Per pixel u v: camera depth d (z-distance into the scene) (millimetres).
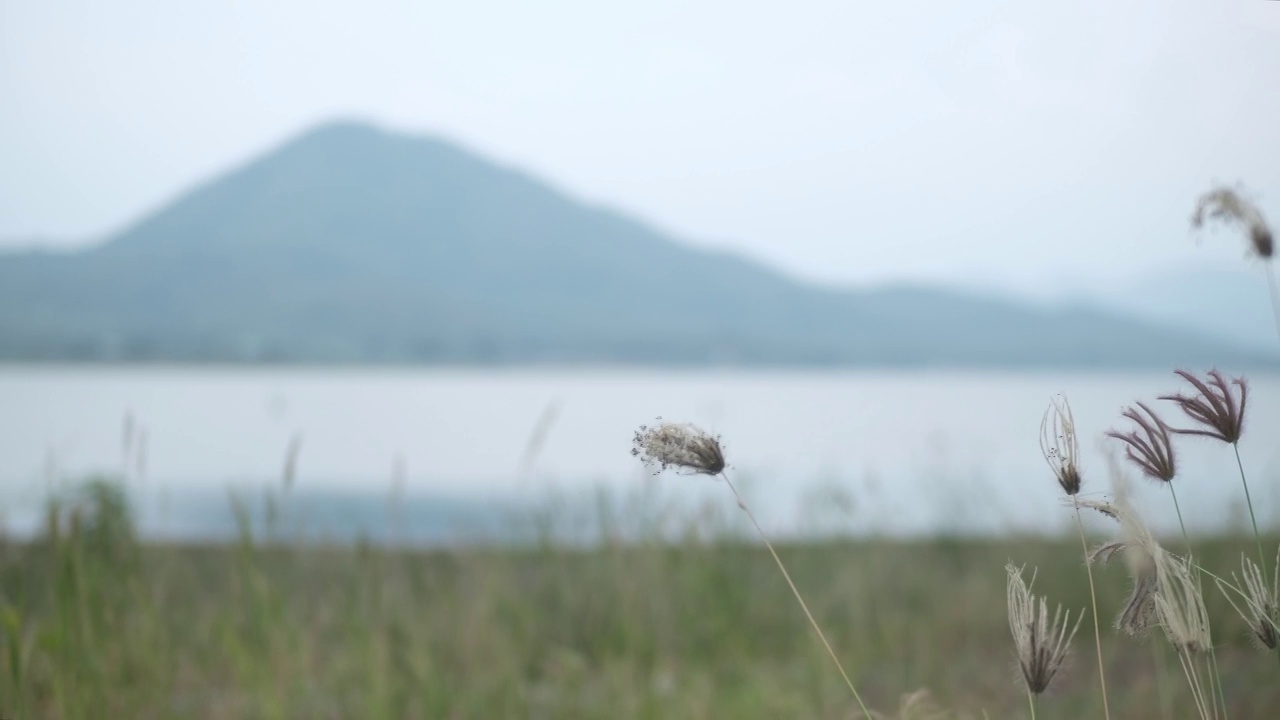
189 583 4840
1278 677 3988
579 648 4918
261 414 36812
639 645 4730
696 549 5422
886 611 5586
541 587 5246
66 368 140500
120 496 4027
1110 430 1845
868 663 4926
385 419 35844
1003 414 36906
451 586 4988
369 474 18703
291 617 4188
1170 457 1808
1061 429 1815
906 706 3127
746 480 6270
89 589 3604
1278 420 8781
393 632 4375
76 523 3465
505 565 5273
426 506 11852
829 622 5379
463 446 25562
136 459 3441
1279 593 1876
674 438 1869
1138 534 1759
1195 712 3729
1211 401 1815
